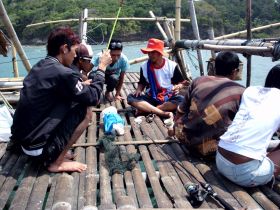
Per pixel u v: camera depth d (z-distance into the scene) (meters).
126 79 7.93
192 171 3.37
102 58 3.51
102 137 4.12
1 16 6.48
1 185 3.16
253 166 2.91
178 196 2.93
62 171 3.33
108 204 2.81
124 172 3.37
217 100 3.33
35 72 3.15
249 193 3.01
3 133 4.18
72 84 3.10
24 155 3.74
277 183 3.13
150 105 5.07
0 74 14.57
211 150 3.45
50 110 3.16
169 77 5.26
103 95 6.22
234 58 3.51
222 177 3.23
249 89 3.14
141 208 2.75
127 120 5.14
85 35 8.83
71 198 2.90
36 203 2.85
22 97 3.12
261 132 2.91
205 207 2.79
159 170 3.43
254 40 4.61
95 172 3.35
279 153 3.13
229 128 3.04
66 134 3.24
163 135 4.31
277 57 3.81
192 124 3.49
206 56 10.64
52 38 3.19
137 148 4.01
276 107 2.96
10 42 6.95
